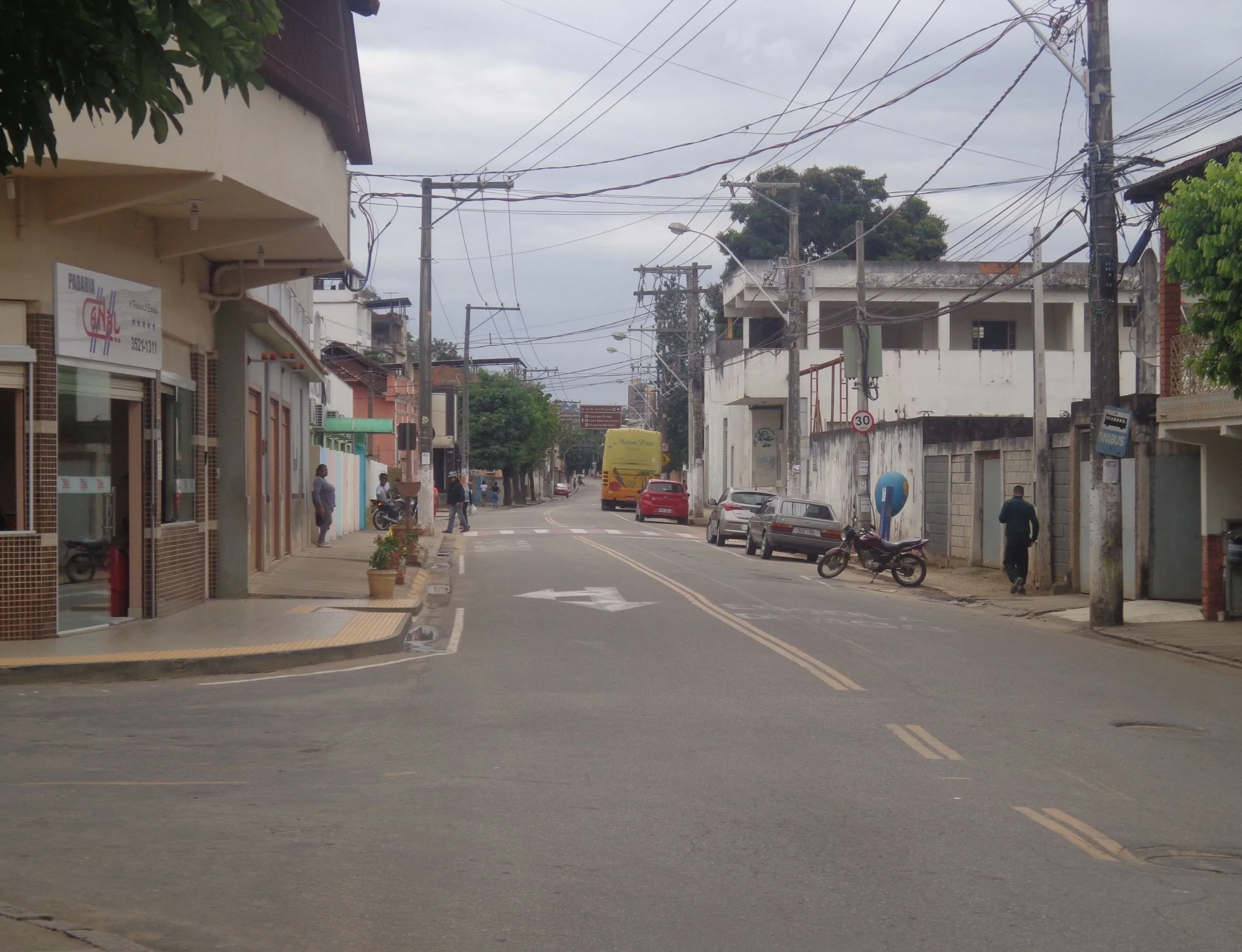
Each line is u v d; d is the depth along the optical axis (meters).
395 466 60.56
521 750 9.23
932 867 6.46
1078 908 5.86
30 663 12.28
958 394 46.00
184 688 12.06
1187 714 11.42
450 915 5.63
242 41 5.98
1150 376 23.00
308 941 5.29
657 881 6.17
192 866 6.34
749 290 49.09
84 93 5.69
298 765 8.70
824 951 5.24
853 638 15.96
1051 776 8.69
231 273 18.42
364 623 15.87
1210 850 6.92
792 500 31.72
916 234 60.88
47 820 7.18
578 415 163.12
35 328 13.51
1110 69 17.95
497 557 29.92
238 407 18.97
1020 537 23.41
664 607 19.22
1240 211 13.48
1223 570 18.67
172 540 16.59
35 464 13.68
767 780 8.36
